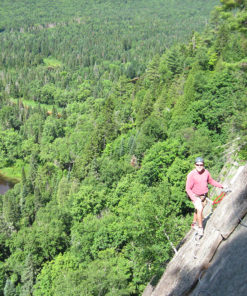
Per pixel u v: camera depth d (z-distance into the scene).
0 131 129.50
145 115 78.50
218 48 62.19
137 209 29.78
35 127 133.38
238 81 39.00
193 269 7.30
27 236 51.72
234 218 7.10
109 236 35.06
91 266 31.23
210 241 7.35
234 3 12.44
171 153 40.19
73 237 47.38
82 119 126.75
